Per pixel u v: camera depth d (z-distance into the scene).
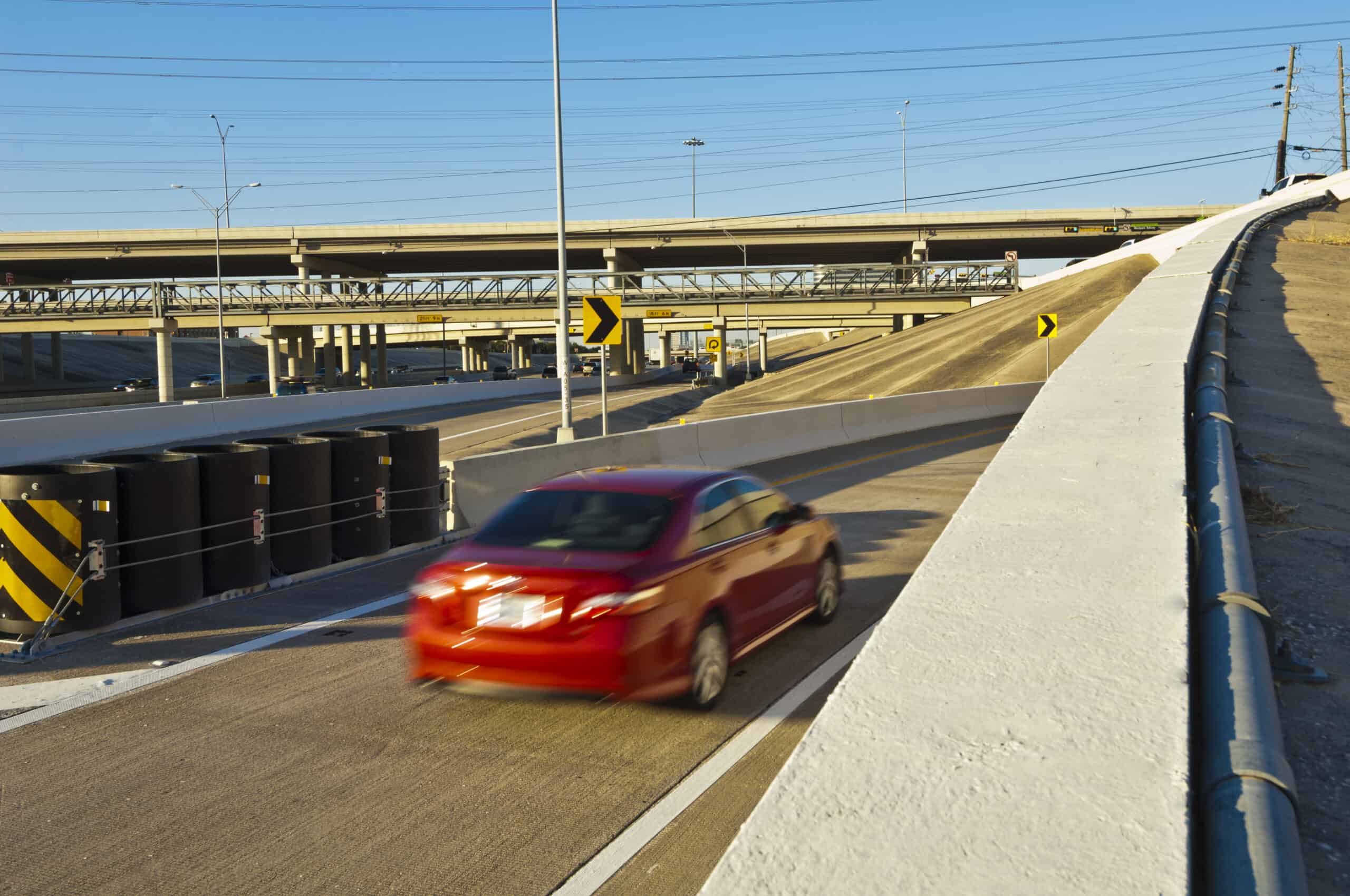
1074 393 8.05
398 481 11.74
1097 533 4.21
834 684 6.54
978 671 2.92
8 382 100.75
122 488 8.22
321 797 4.81
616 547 5.87
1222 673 2.94
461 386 49.28
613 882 3.95
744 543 6.72
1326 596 5.00
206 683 6.72
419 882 3.98
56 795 4.88
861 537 12.09
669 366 155.88
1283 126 79.12
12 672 7.00
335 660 7.22
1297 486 7.63
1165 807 2.20
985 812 2.23
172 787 4.96
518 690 5.67
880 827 2.20
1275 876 1.98
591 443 16.56
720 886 2.04
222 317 60.66
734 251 97.25
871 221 89.69
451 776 5.07
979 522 4.47
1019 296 74.50
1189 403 9.16
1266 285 26.17
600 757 5.31
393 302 83.75
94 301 81.69
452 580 5.85
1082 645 3.05
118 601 8.07
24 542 7.65
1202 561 4.07
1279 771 2.38
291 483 10.00
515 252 93.50
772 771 5.09
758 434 21.95
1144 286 19.11
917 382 48.88
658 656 5.61
